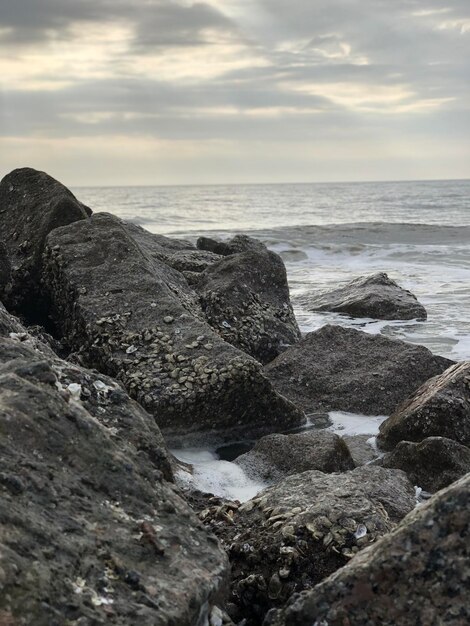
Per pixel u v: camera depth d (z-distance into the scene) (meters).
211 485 5.54
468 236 26.55
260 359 8.93
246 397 6.73
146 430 4.20
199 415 6.64
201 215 54.19
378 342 8.34
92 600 2.63
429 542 2.80
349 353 8.25
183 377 6.66
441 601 2.71
